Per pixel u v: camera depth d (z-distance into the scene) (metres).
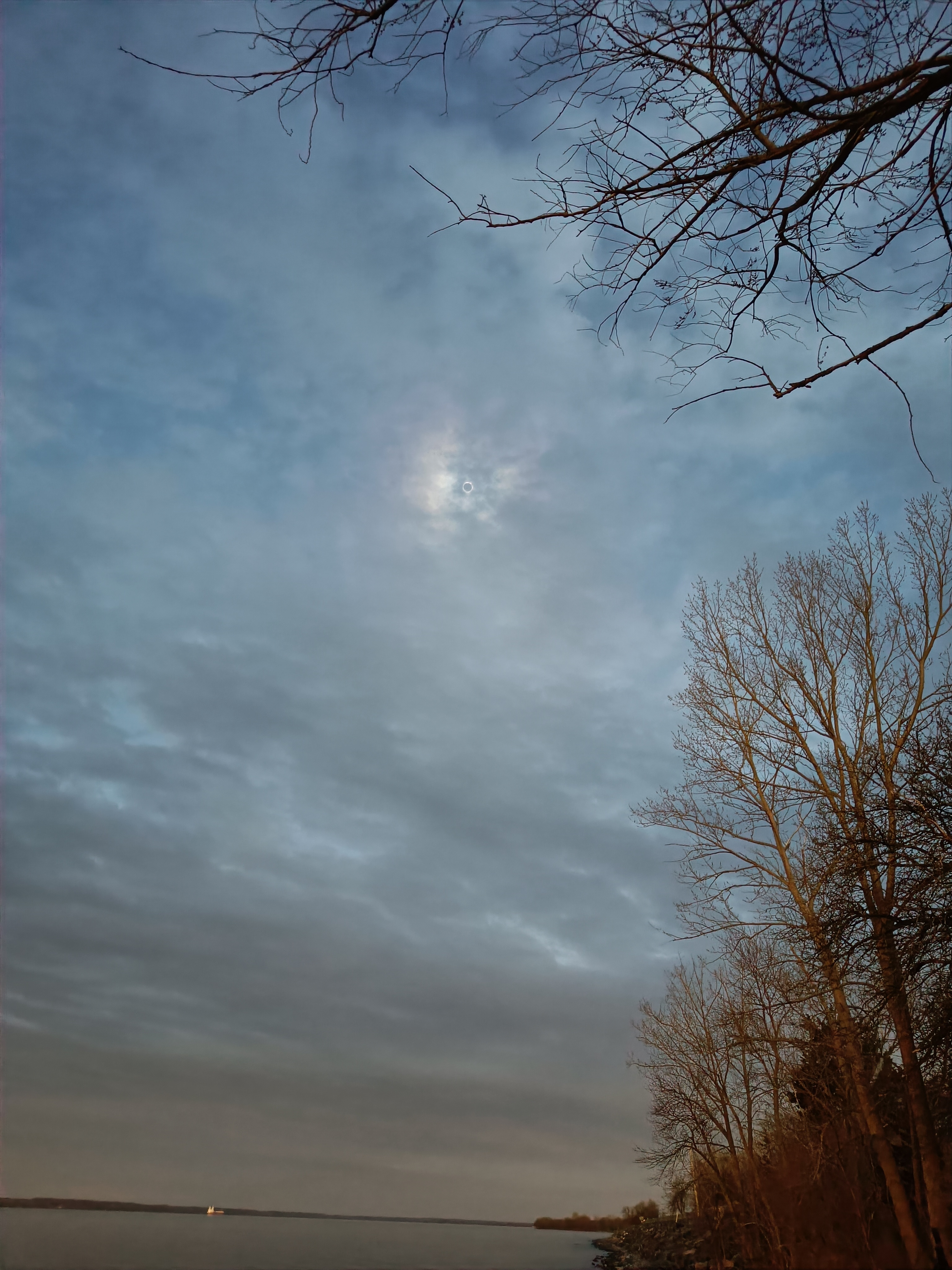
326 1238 170.00
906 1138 27.75
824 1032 25.98
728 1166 36.66
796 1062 30.34
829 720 27.52
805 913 21.84
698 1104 34.59
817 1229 29.36
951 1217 21.22
